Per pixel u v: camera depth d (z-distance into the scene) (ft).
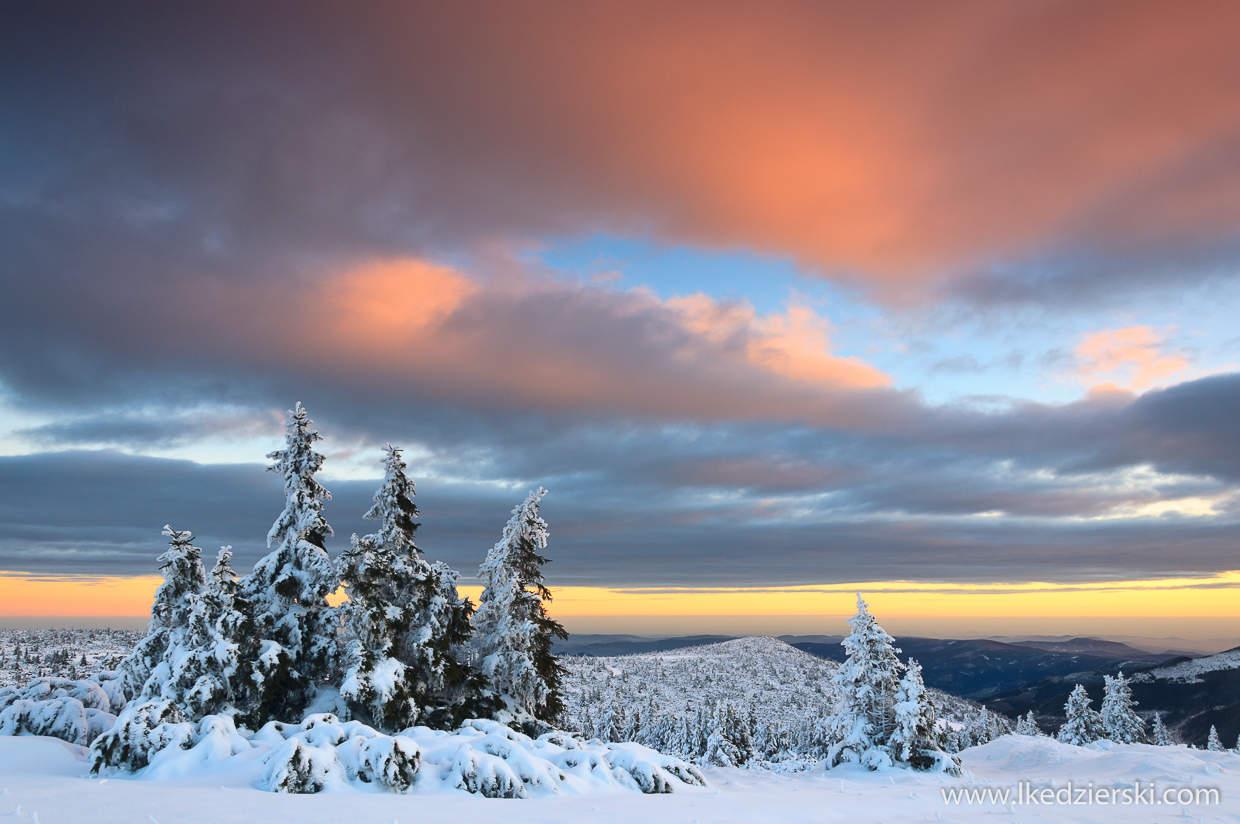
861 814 49.08
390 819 36.68
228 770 49.55
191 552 75.56
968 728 257.34
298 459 85.56
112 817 32.91
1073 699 174.40
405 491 92.94
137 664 74.33
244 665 68.80
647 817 42.11
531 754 54.19
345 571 76.54
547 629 101.55
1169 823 47.65
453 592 96.02
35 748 56.75
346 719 74.49
